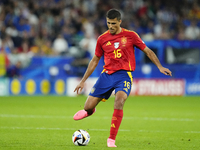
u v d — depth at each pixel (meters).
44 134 25.00
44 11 76.94
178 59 63.16
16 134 24.73
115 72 21.08
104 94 21.23
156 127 29.64
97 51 21.86
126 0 85.00
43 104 47.72
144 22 79.88
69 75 62.47
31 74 61.12
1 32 68.31
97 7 82.81
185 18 86.31
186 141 22.98
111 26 20.61
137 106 47.22
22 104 47.22
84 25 75.88
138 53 63.06
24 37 66.19
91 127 29.14
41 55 63.19
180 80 63.56
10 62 60.12
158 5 85.75
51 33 72.81
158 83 62.97
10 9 73.69
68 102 50.97
